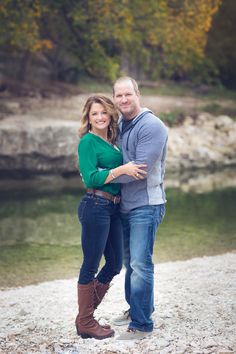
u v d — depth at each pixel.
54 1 20.97
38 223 12.47
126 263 5.61
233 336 5.39
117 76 23.16
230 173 18.97
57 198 15.12
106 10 20.62
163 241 10.80
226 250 10.11
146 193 5.21
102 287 5.52
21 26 20.12
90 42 22.08
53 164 17.62
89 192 5.20
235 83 30.25
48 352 5.25
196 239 10.91
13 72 24.80
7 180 17.47
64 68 25.77
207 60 26.81
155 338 5.38
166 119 22.25
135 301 5.32
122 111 5.20
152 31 22.42
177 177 18.20
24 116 19.44
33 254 10.15
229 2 28.33
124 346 5.24
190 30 22.98
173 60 24.86
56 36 23.39
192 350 5.09
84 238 5.25
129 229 5.44
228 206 13.90
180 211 13.41
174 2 23.00
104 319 6.06
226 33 28.62
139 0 21.36
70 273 8.97
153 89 26.94
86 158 5.14
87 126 5.29
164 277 7.84
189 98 26.00
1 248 10.53
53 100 22.39
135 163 5.08
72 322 6.08
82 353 5.15
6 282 8.52
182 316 5.99
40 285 8.04
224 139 21.91
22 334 5.78
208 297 6.63
